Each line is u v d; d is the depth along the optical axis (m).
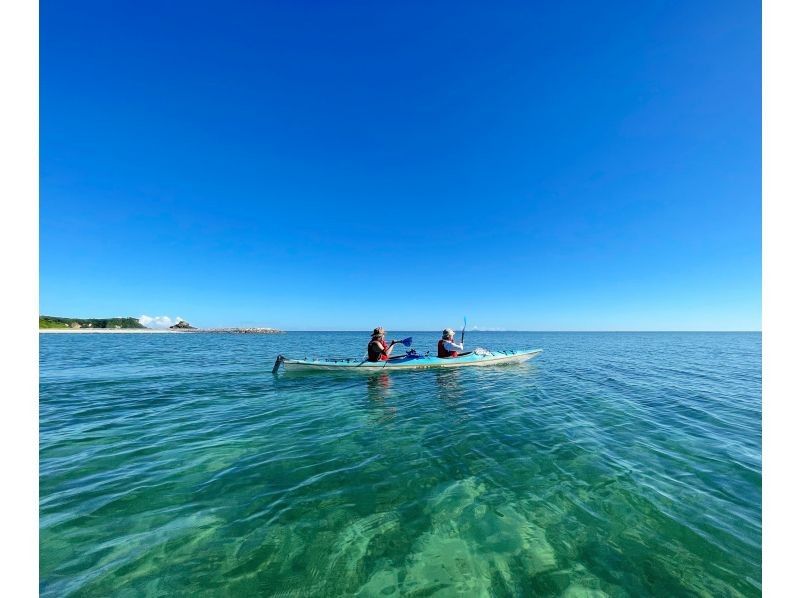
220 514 3.22
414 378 10.94
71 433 5.60
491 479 3.94
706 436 5.42
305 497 3.54
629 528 3.02
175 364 14.99
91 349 24.55
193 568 2.52
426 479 3.95
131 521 3.10
